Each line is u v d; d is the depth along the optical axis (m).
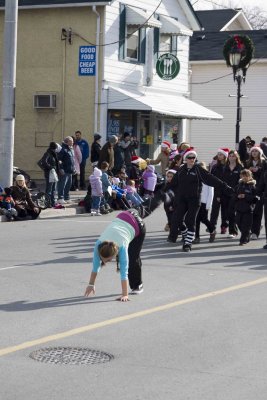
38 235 22.86
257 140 58.06
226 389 9.13
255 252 20.56
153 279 16.12
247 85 58.12
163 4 43.41
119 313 12.91
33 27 39.88
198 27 46.19
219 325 12.27
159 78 43.28
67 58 39.28
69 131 39.41
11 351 10.48
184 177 20.27
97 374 9.60
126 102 38.66
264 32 60.06
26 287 14.95
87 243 21.28
